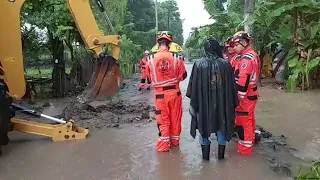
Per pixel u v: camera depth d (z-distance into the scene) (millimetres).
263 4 13500
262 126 7746
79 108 9164
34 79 13086
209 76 5559
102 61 7109
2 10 6777
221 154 5754
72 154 6156
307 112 9141
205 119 5621
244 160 5715
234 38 5863
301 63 13062
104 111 9203
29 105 10750
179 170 5359
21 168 5574
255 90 5895
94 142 6793
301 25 13234
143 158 5887
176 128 6348
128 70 20016
